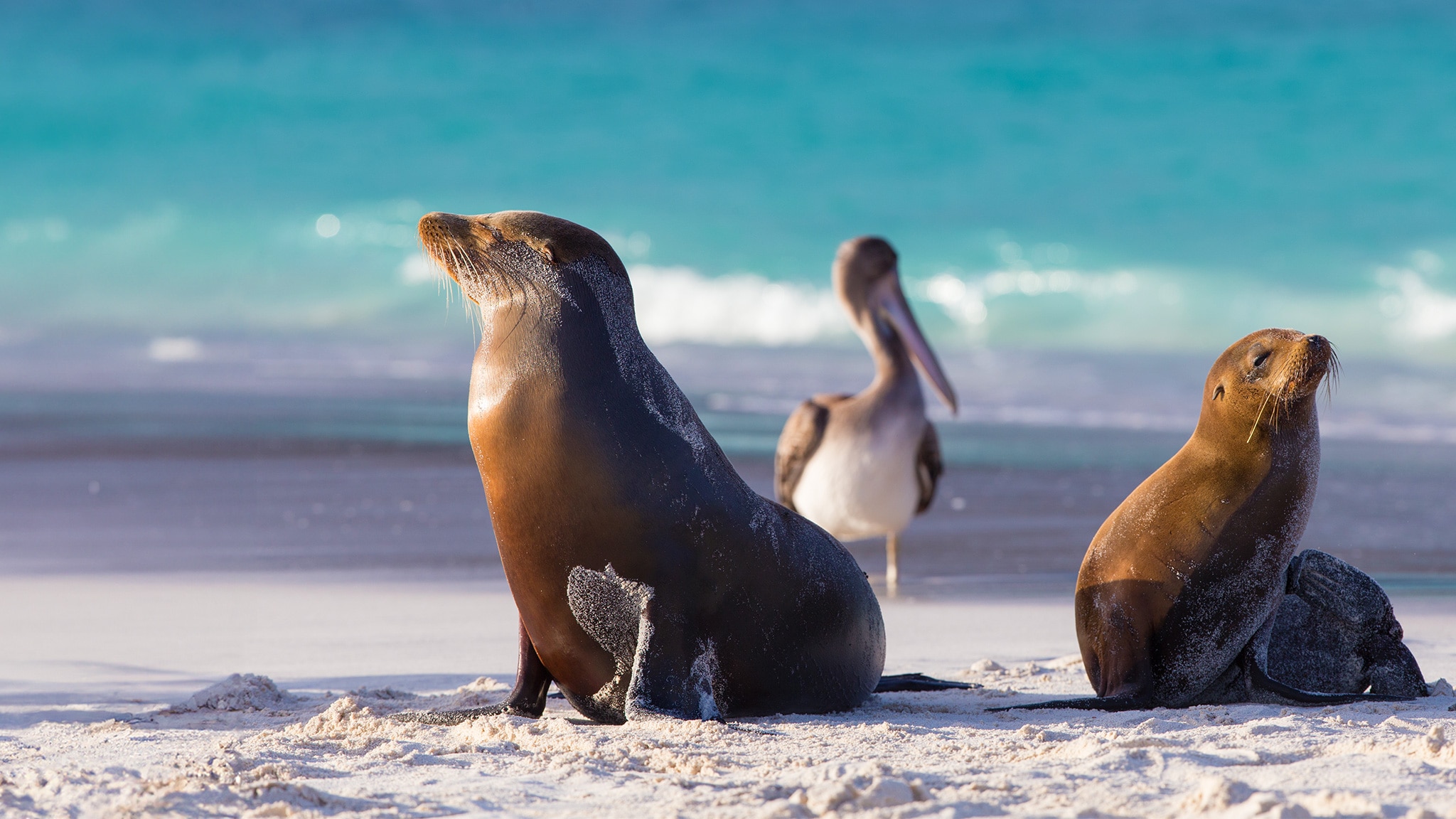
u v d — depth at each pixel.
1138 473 63.16
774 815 16.50
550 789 18.67
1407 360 102.44
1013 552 47.72
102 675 30.23
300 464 63.00
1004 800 17.44
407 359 107.88
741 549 23.23
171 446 67.31
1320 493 57.06
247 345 115.94
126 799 17.78
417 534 48.47
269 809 17.36
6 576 41.75
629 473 22.47
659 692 22.50
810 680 24.69
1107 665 26.47
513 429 22.59
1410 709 24.59
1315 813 16.56
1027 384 95.12
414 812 17.59
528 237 23.06
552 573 22.88
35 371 98.69
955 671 31.34
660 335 118.19
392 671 30.66
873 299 49.69
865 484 46.19
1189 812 16.77
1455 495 56.31
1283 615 27.25
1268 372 25.06
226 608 37.44
